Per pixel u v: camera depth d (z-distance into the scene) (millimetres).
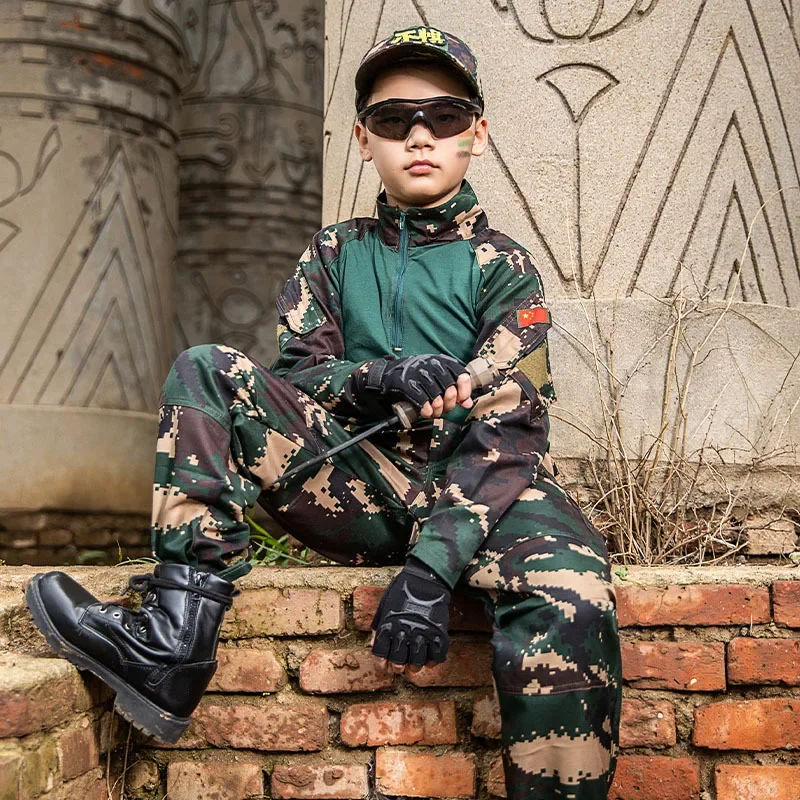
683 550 2174
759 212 2342
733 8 2346
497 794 1685
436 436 1707
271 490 1673
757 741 1707
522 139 2342
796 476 2250
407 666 1489
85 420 4508
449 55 1780
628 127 2311
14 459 4355
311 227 7074
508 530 1557
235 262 6902
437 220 1835
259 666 1743
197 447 1541
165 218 5078
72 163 4578
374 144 1830
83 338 4555
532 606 1471
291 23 7023
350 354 1810
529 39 2354
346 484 1700
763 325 2268
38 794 1379
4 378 4398
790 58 2426
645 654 1736
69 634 1489
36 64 4543
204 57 6969
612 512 2176
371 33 2514
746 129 2344
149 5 4875
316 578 1756
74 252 4555
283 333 1815
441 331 1770
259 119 6957
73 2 4586
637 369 2234
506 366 1651
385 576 1752
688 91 2318
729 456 2219
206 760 1735
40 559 4379
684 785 1703
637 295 2281
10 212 4465
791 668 1719
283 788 1716
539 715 1426
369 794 1710
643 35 2318
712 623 1742
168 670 1487
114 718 1659
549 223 2320
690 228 2297
